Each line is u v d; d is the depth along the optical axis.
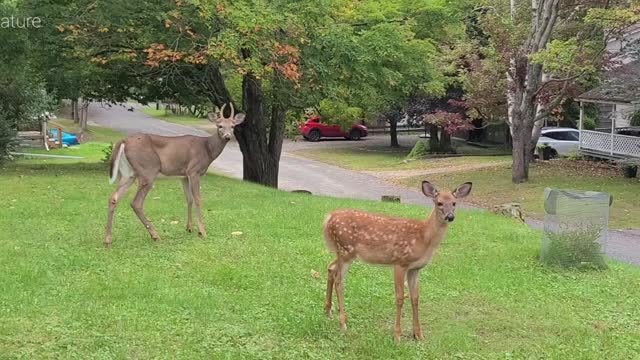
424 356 6.01
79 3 15.78
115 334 5.98
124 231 9.93
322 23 16.44
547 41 22.89
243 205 12.52
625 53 25.09
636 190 21.66
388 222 6.29
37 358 5.40
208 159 9.94
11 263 7.94
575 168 26.20
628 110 30.06
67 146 33.00
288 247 9.40
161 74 18.02
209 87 18.64
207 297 7.11
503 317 7.15
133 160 9.22
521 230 11.82
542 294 8.03
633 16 20.06
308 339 6.21
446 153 35.53
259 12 14.78
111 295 7.00
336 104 19.23
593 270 9.28
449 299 7.63
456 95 33.31
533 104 23.78
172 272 8.02
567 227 9.37
